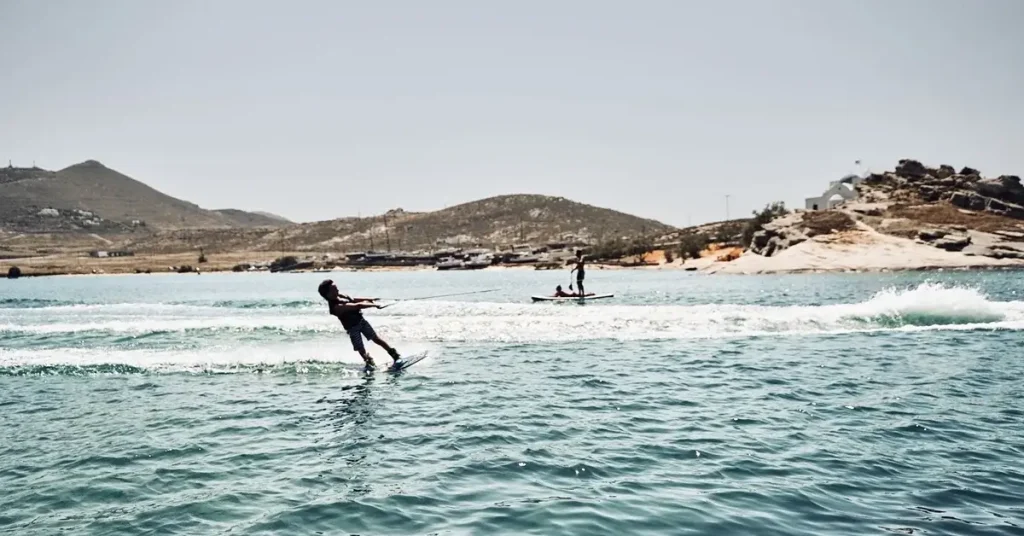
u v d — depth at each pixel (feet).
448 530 18.38
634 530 18.25
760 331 63.00
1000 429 28.71
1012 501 20.40
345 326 46.98
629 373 43.11
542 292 153.07
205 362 48.57
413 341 58.80
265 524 19.02
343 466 24.53
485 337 60.59
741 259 281.54
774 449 25.93
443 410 33.45
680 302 105.09
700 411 32.48
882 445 26.40
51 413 34.06
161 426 31.07
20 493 22.08
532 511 19.72
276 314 90.79
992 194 317.42
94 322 79.25
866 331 62.39
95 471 24.29
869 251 249.14
